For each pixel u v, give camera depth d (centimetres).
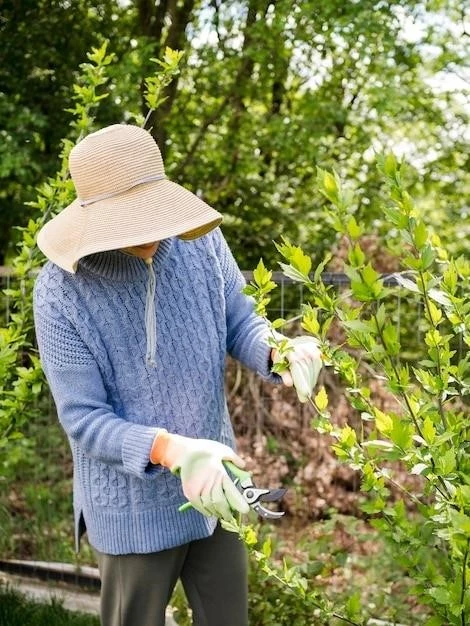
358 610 192
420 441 159
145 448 171
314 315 169
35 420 428
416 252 161
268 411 468
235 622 211
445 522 158
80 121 289
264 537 329
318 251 734
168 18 838
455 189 794
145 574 197
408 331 433
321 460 454
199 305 196
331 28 678
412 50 720
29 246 287
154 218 175
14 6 759
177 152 835
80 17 796
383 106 675
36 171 729
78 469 201
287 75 809
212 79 788
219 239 208
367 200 761
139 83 717
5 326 335
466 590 162
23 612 340
